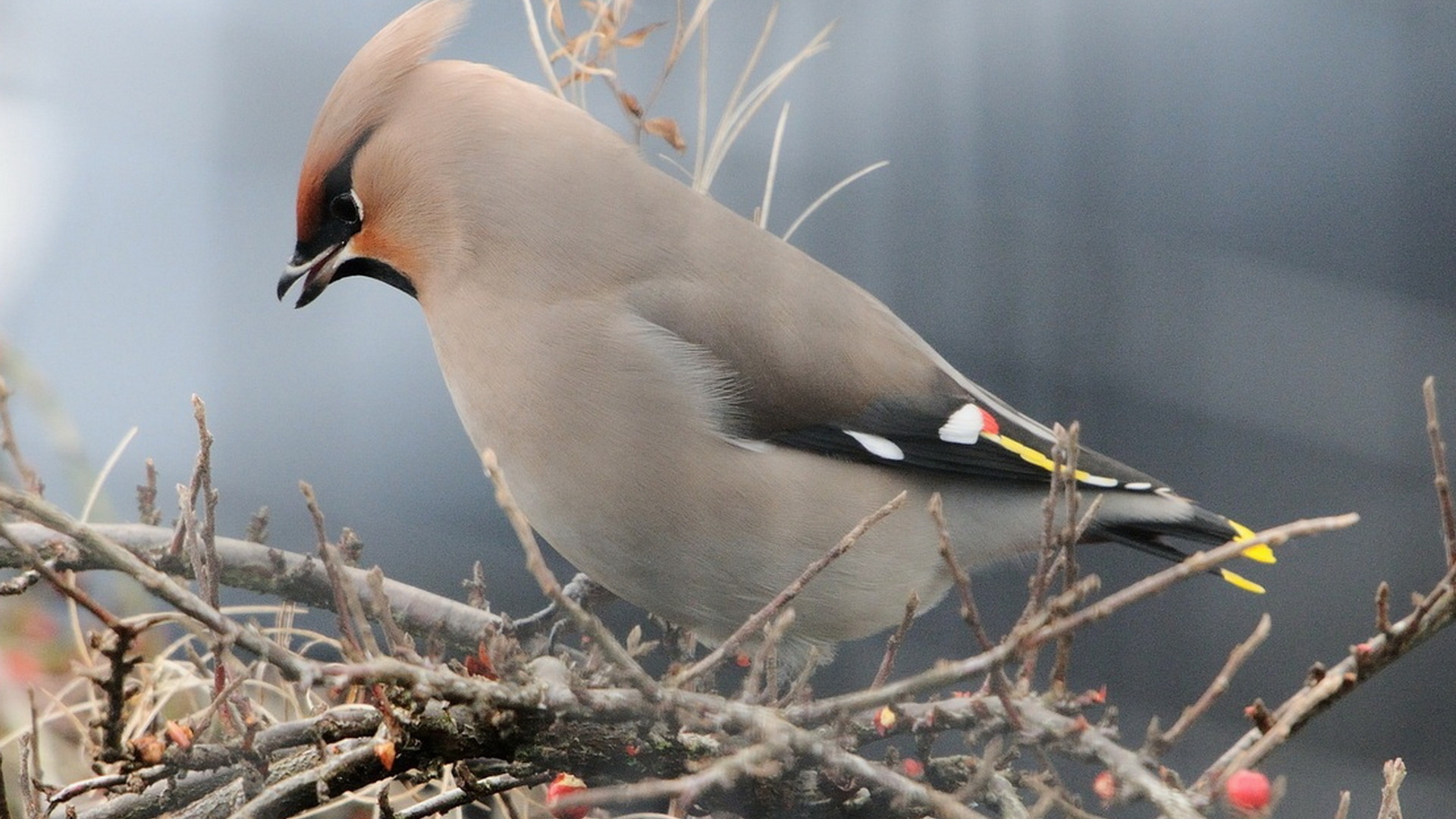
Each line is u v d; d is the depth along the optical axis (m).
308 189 8.16
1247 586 8.65
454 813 7.22
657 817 6.16
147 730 6.59
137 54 13.44
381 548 11.90
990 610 10.91
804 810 6.26
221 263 13.02
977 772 5.79
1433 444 5.43
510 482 8.05
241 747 5.68
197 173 13.27
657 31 10.57
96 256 13.27
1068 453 6.36
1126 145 12.39
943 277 11.70
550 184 7.94
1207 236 12.77
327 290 13.09
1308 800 12.21
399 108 8.04
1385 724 12.35
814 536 8.07
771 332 8.06
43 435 11.26
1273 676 12.32
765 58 10.93
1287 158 13.00
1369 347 12.81
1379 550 12.81
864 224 11.47
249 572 7.16
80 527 4.79
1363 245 13.10
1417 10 13.27
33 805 5.80
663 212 8.10
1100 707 11.52
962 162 11.67
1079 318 12.04
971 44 11.65
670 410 7.83
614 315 7.85
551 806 6.37
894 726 6.12
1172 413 12.34
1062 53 12.12
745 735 5.59
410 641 6.40
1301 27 13.32
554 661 6.04
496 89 8.11
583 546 8.03
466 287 7.99
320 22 13.33
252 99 13.34
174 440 12.55
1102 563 12.60
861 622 8.34
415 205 8.01
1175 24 12.83
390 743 5.59
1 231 13.16
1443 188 12.92
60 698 7.20
